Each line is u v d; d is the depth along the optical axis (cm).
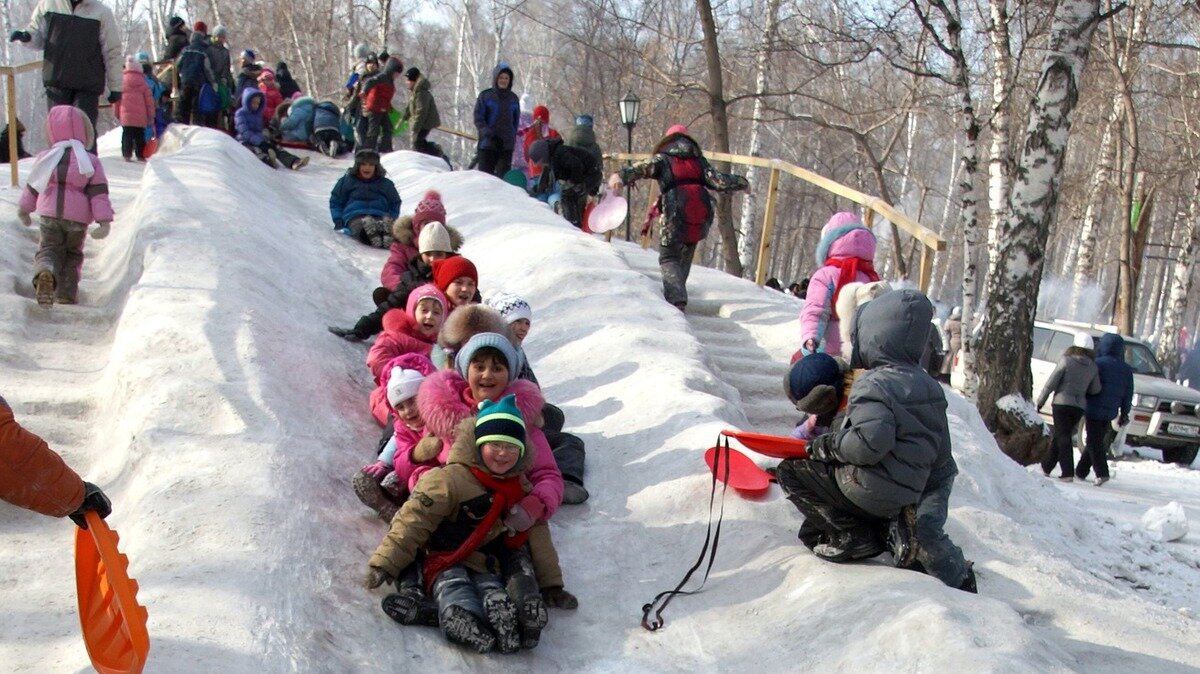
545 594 404
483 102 1382
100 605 287
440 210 722
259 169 1180
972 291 1150
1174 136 2570
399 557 373
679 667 371
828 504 426
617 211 912
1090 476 1159
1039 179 1135
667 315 740
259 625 320
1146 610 468
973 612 366
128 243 751
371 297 796
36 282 632
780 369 729
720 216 1833
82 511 291
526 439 387
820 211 4262
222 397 474
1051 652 351
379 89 1558
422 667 347
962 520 539
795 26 1938
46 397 523
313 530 398
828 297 604
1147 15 2123
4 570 370
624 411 583
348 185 974
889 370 416
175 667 289
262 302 625
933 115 3027
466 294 575
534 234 916
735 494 479
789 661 364
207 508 387
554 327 721
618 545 458
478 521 383
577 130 1229
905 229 760
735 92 2458
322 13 3359
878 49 1367
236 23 3553
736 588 419
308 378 551
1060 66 1123
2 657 309
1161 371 1573
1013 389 1145
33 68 1016
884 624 359
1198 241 2466
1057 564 514
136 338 532
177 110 1524
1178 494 1069
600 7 2164
